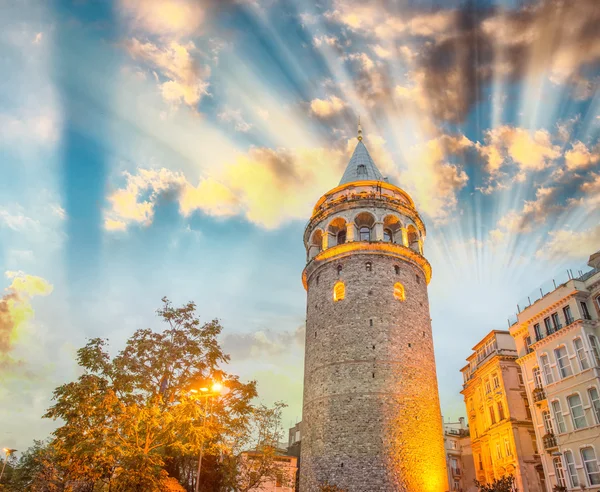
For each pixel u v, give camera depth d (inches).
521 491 1817.2
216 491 1588.3
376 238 2016.5
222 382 1540.4
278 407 1867.6
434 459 1654.8
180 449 1341.0
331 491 1493.6
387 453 1582.2
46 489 1878.7
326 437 1669.5
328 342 1849.2
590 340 1469.0
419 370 1788.9
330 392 1738.4
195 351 1477.6
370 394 1680.6
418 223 2223.2
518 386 2037.4
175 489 1386.6
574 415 1475.1
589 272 1600.6
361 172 2389.3
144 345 1412.4
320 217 2209.6
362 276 1927.9
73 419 1236.5
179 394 1379.2
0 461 2628.0
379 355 1753.2
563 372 1541.6
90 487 1529.3
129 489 1125.7
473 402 2428.6
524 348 1814.7
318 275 2069.4
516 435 1911.9
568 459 1473.9
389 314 1847.9
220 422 1464.1
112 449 1172.5
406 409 1681.8
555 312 1621.6
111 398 1198.9
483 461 2225.6
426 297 2053.4
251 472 1740.9
